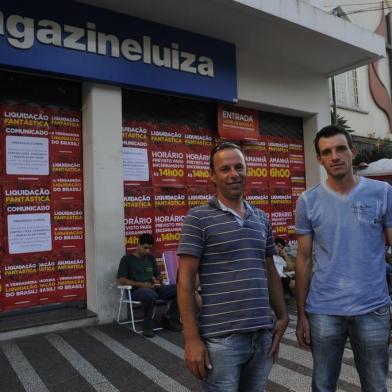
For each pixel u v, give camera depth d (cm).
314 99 917
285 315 234
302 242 247
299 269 247
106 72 612
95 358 458
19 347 495
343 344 236
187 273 204
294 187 924
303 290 246
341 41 773
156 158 712
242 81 792
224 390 199
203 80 723
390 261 748
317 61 865
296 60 855
